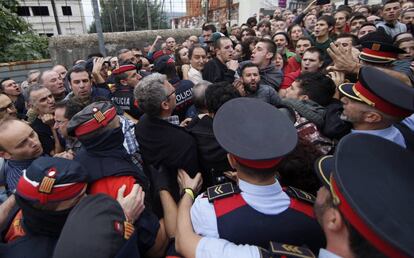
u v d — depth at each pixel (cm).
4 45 671
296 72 338
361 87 144
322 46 368
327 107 191
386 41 203
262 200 99
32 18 1841
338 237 73
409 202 63
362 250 65
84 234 79
